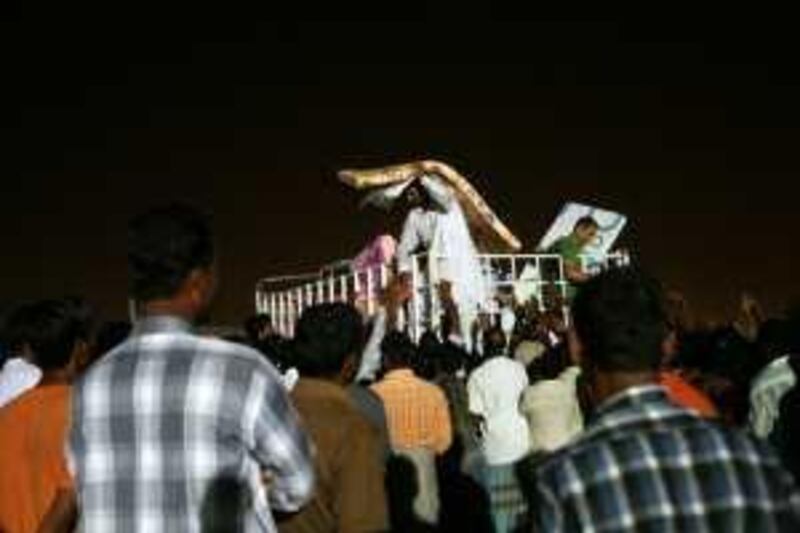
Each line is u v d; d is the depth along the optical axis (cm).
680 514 313
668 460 318
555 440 732
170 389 383
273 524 400
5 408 485
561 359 763
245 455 385
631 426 325
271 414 385
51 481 470
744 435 325
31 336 514
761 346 675
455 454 895
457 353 975
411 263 1252
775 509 318
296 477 389
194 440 379
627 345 334
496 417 855
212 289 410
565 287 1239
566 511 319
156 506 380
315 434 505
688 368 750
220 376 384
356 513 505
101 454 385
